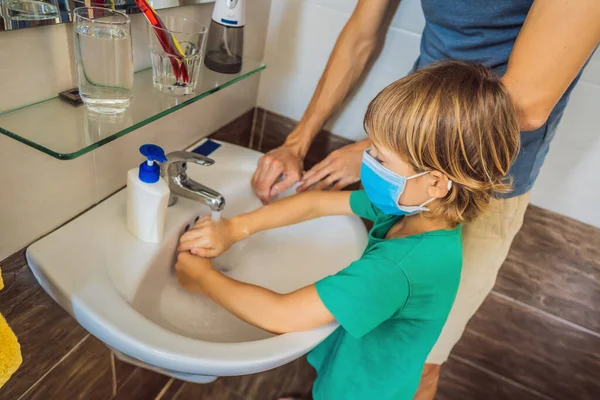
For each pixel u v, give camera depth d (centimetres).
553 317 126
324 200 94
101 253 71
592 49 58
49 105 64
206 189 80
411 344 84
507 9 71
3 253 65
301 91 116
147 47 77
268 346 65
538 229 116
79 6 62
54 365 83
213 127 107
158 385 126
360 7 95
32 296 72
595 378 130
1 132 56
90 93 63
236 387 139
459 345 142
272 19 110
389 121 70
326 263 94
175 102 73
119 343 61
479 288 96
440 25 82
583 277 117
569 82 61
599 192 105
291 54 112
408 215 85
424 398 123
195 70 75
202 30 77
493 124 66
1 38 54
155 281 79
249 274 94
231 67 85
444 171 71
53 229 73
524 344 134
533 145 82
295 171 99
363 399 91
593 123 98
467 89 67
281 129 124
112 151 78
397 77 105
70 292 64
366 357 90
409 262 75
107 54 61
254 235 99
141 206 71
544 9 57
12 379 76
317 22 106
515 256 121
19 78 58
